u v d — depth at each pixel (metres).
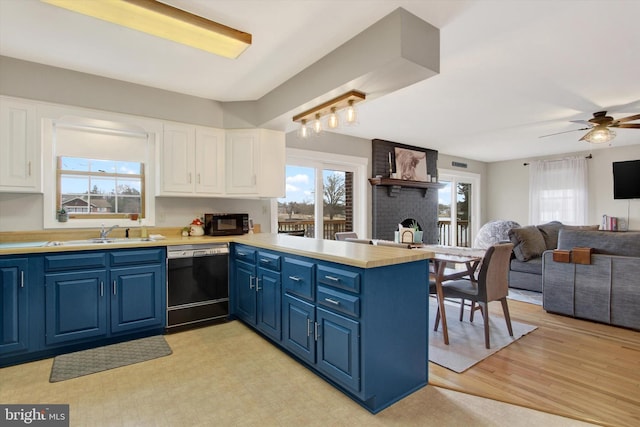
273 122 3.49
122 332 2.85
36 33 2.35
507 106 4.00
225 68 2.89
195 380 2.23
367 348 1.85
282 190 3.87
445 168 7.44
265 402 1.98
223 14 2.10
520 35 2.37
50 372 2.33
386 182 5.66
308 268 2.25
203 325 3.28
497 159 8.14
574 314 3.56
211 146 3.68
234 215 3.81
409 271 2.11
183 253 3.12
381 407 1.92
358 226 5.63
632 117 3.71
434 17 2.12
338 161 5.28
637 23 2.22
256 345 2.81
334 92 2.61
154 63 2.82
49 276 2.54
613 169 6.46
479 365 2.47
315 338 2.20
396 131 5.25
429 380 2.26
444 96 3.65
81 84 3.00
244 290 3.18
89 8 1.95
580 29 2.29
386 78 2.32
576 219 6.98
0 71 2.69
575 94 3.59
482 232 5.71
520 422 1.80
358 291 1.88
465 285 3.07
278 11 2.07
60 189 3.21
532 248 4.83
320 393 2.08
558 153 7.30
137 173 3.59
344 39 2.38
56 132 3.17
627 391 2.11
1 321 2.38
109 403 1.96
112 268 2.79
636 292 3.18
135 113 3.25
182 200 3.76
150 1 1.95
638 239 3.30
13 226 2.91
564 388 2.15
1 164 2.69
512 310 3.88
